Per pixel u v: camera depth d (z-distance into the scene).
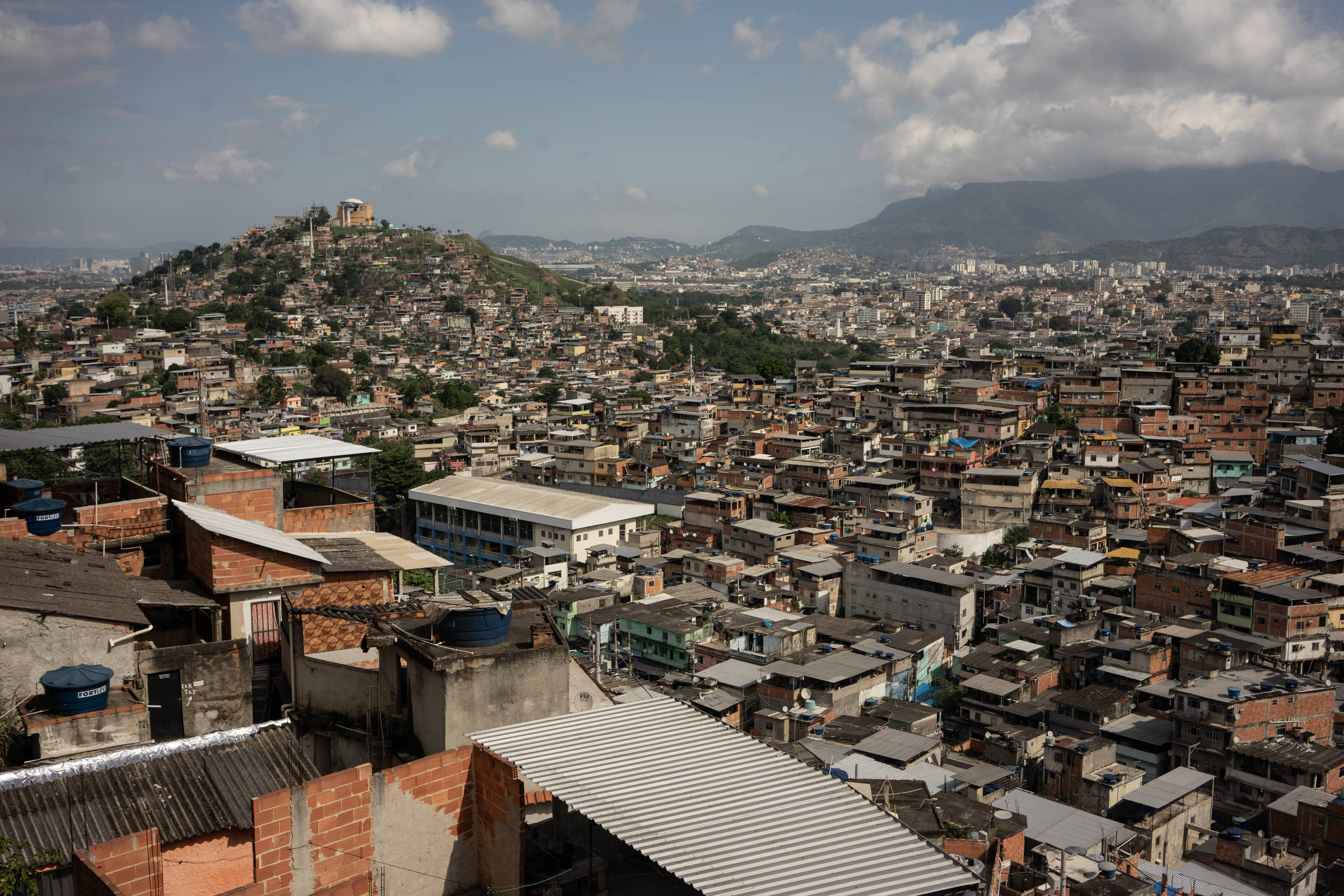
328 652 24.55
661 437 161.75
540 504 117.00
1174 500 119.25
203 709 20.33
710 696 67.38
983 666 73.75
